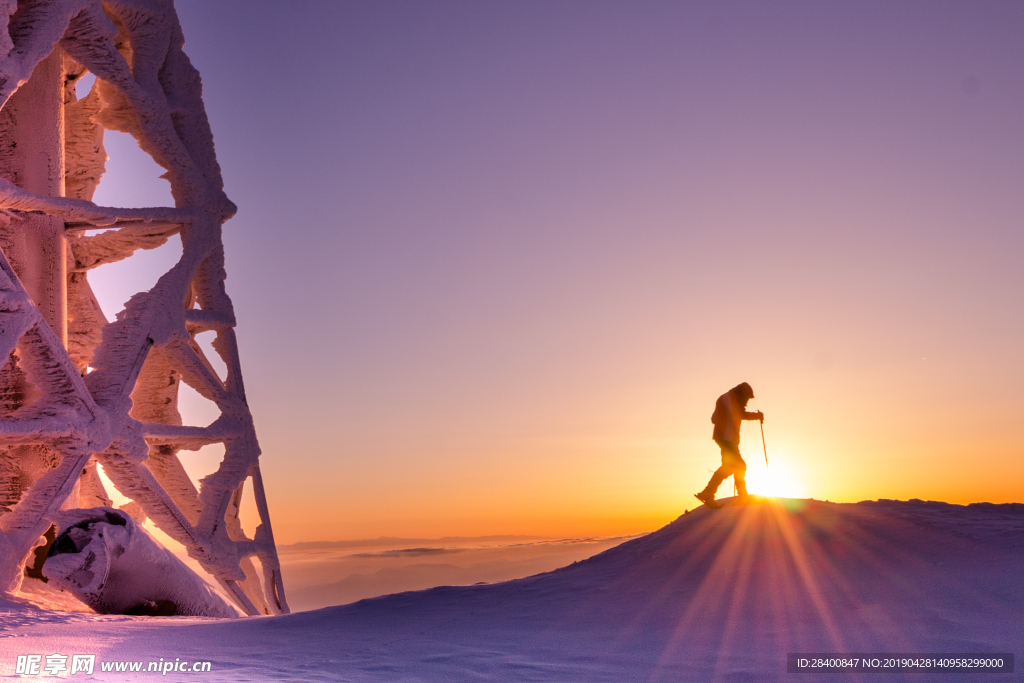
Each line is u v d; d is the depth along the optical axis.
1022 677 6.41
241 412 23.53
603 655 7.71
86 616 12.35
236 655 8.26
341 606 11.42
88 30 20.89
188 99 24.11
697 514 12.48
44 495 16.56
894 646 7.29
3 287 16.05
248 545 23.31
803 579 9.38
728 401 12.71
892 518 11.03
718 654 7.50
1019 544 9.36
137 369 20.14
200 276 23.70
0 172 19.02
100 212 19.50
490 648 8.20
